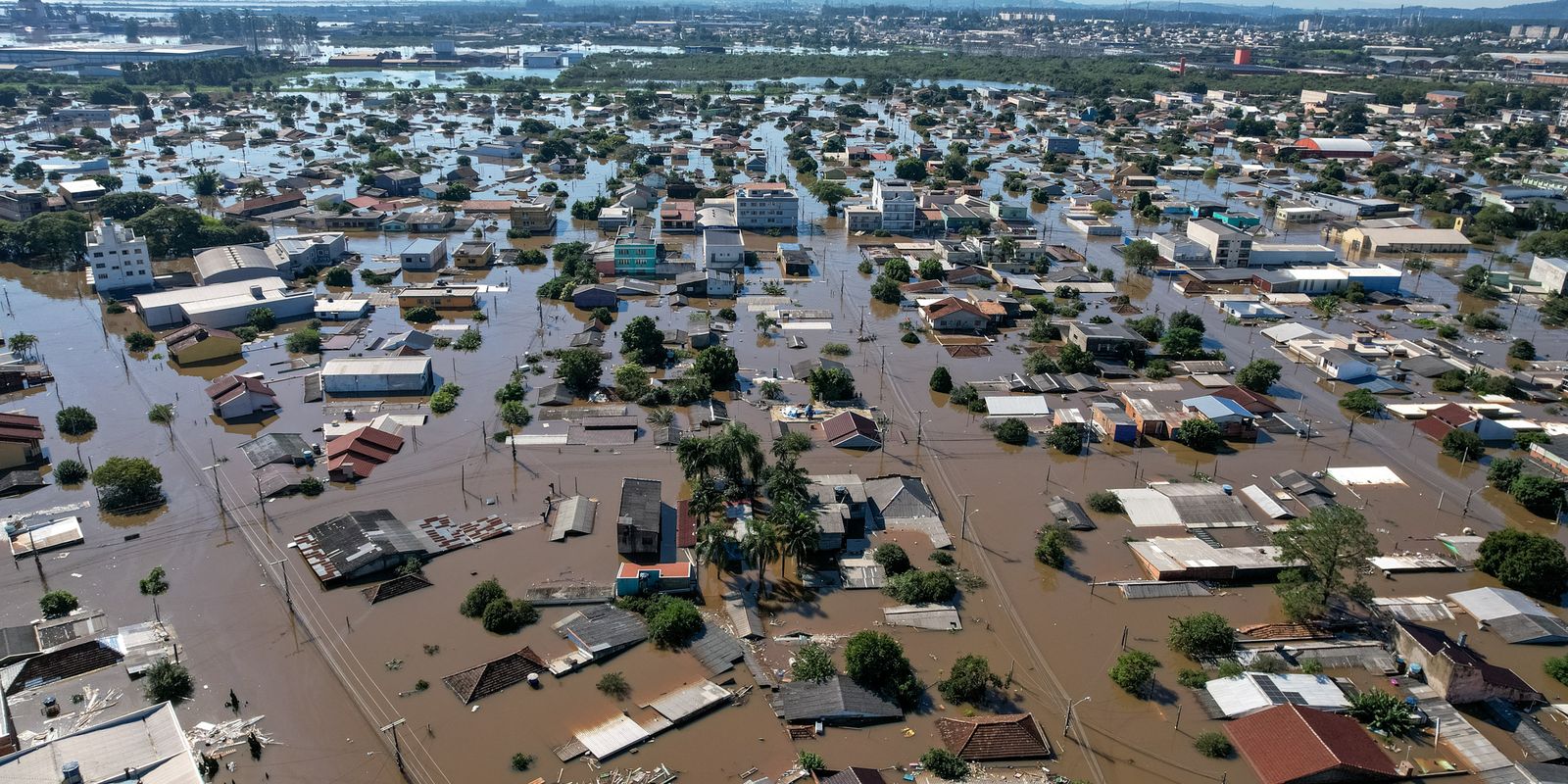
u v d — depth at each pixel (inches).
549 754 3319.4
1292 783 3206.2
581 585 4195.4
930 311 7785.4
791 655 3838.6
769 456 5438.0
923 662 3816.4
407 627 3944.4
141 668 3651.6
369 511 4712.1
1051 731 3474.4
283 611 4025.6
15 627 3796.8
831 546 4515.3
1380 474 5388.8
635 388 6195.9
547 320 7701.8
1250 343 7534.5
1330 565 4065.0
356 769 3240.7
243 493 4943.4
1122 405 6205.7
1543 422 6058.1
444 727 3422.7
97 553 4399.6
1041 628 4040.4
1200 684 3690.9
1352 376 6756.9
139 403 6038.4
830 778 3154.5
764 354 7086.6
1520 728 3457.2
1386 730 3440.0
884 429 5876.0
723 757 3324.3
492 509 4859.7
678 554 4485.7
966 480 5285.4
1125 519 4889.3
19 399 6048.2
